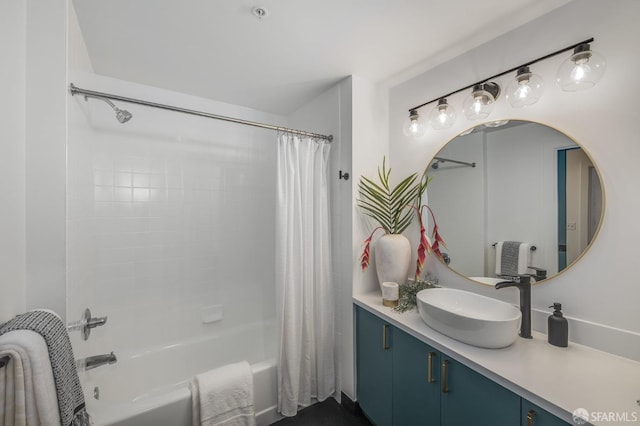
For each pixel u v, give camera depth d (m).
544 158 1.25
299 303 1.81
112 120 1.88
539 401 0.84
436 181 1.70
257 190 2.49
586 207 1.13
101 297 1.84
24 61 0.98
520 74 1.18
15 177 0.93
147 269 2.01
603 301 1.09
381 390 1.55
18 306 0.94
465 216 1.56
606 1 1.07
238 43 1.49
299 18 1.29
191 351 2.12
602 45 1.08
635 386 0.88
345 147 1.89
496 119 1.42
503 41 1.40
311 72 1.81
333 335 1.94
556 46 1.21
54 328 0.85
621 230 1.04
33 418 0.72
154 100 2.03
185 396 1.43
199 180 2.22
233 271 2.38
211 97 2.21
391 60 1.66
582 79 1.00
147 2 1.18
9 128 0.89
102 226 1.84
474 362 1.03
